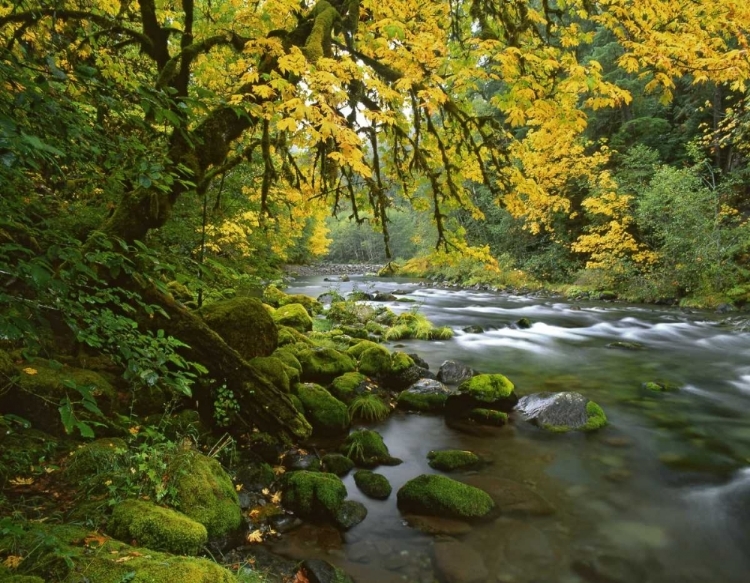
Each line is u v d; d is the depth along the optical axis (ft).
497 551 11.41
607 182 56.59
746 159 56.13
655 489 14.51
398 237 172.35
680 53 11.66
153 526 8.87
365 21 15.12
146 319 13.87
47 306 6.05
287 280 85.15
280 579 9.78
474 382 20.63
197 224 22.33
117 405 13.57
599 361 30.27
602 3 12.96
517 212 17.47
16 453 10.05
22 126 5.18
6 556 7.22
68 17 10.62
